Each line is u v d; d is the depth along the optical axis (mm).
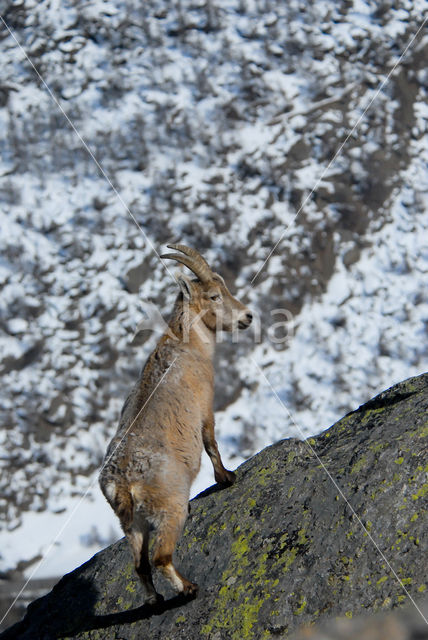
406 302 187250
